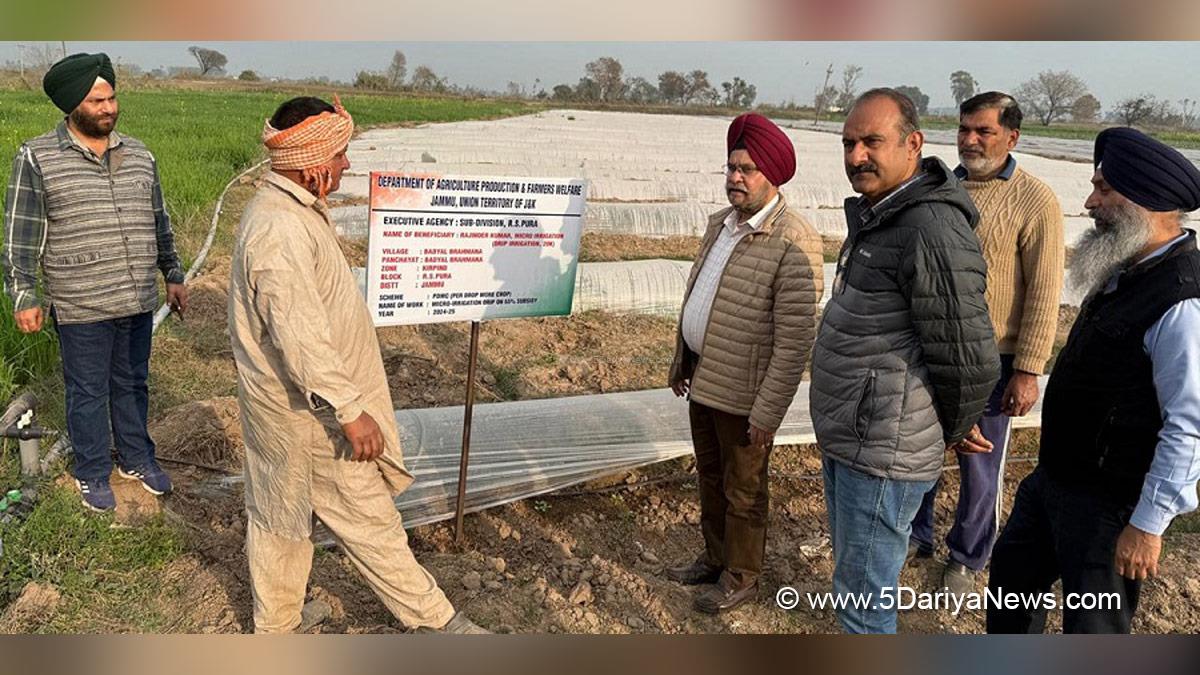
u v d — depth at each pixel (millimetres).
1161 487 2305
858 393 2596
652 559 3965
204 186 9750
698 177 13180
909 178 2553
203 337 5984
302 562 2943
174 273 4020
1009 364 3537
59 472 3998
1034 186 3369
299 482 2721
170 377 5277
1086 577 2562
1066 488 2611
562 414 4691
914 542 4070
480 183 3334
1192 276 2307
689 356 3602
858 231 2641
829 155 14930
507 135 16797
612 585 3691
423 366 5879
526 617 3412
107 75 3408
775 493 4586
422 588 2955
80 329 3539
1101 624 2572
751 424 3094
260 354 2598
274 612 2936
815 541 4133
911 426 2557
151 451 3941
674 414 4863
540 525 4129
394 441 2938
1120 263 2424
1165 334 2303
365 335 2809
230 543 3672
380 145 14281
